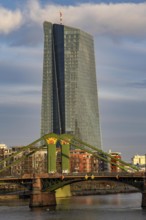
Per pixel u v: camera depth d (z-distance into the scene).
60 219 196.00
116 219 192.50
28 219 197.12
